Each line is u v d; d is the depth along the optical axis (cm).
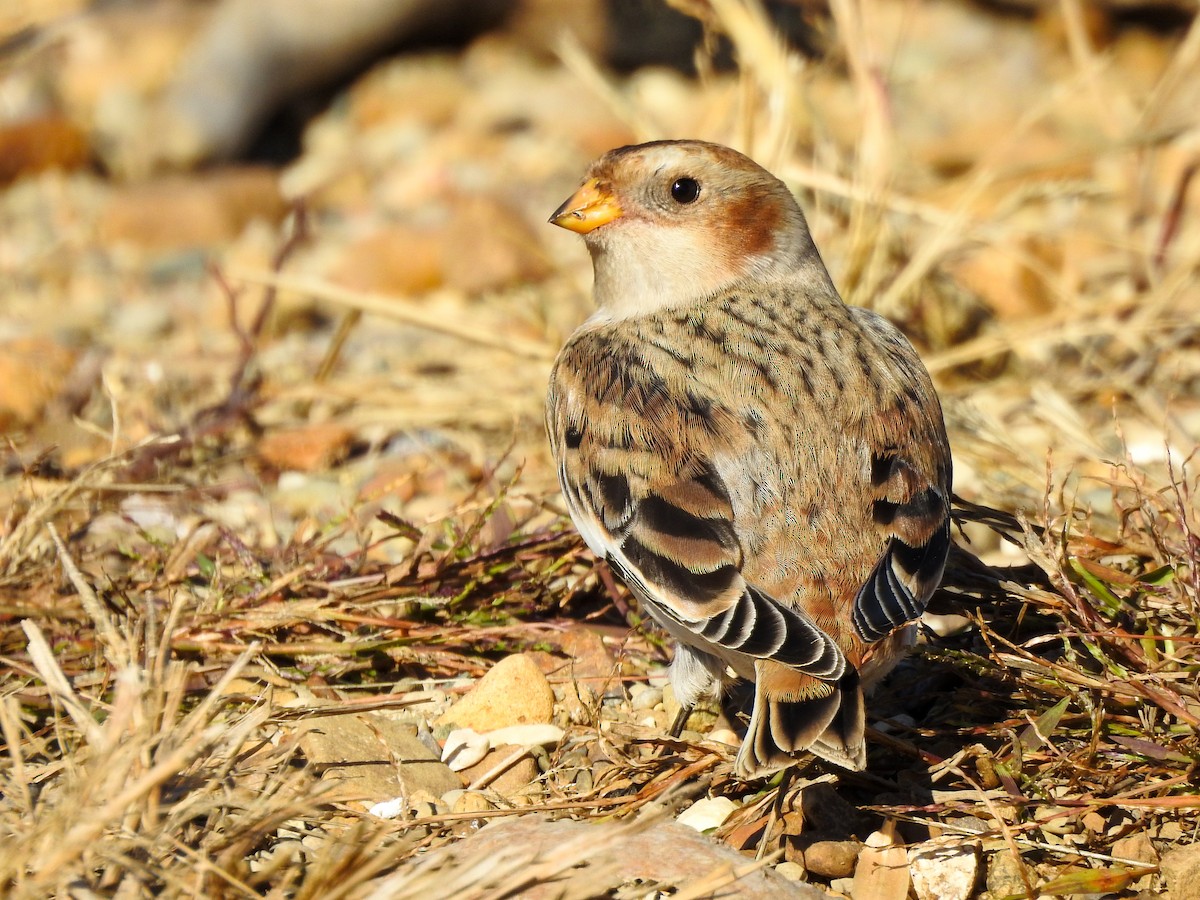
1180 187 1471
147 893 645
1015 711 848
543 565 1001
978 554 1075
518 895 661
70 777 703
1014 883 741
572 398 852
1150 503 1004
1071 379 1342
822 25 1622
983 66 2259
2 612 891
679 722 866
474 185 2003
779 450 780
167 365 1494
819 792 790
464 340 1435
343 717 854
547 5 2350
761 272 946
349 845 670
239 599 944
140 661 870
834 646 707
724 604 729
